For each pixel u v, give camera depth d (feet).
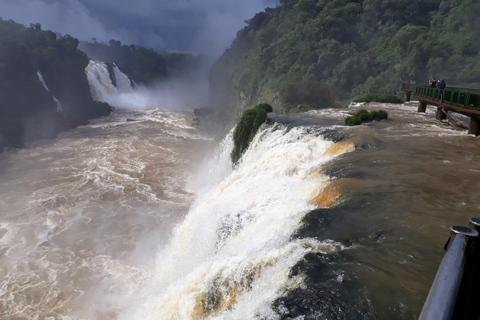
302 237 27.71
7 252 84.33
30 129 217.97
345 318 18.10
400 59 256.52
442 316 7.07
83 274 75.31
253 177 54.34
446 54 241.14
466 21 264.72
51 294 68.59
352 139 56.03
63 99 283.18
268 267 25.93
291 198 40.40
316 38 322.34
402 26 306.35
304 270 22.50
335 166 44.65
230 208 44.11
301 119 83.05
